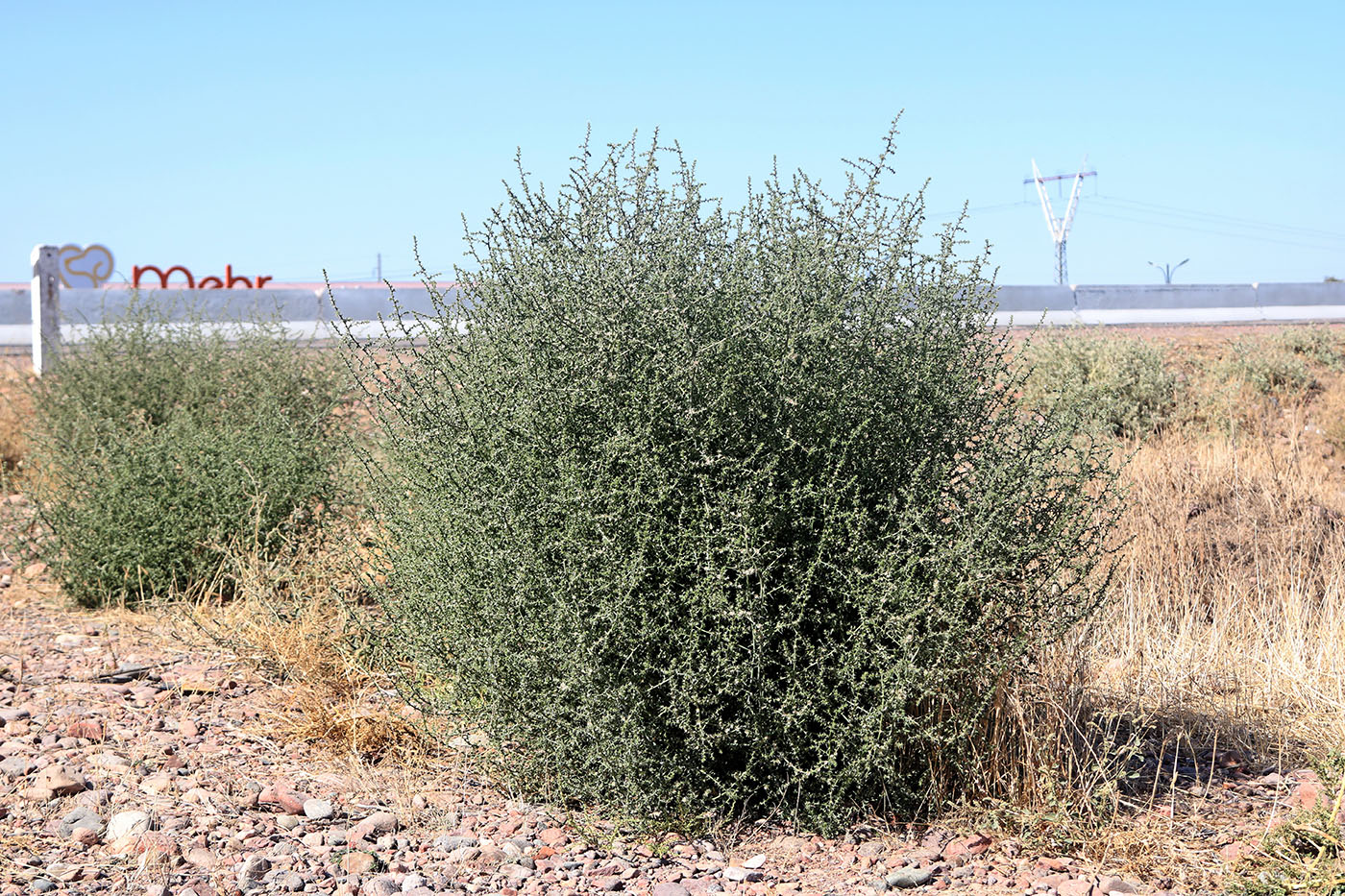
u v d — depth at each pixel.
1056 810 3.93
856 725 3.93
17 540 7.27
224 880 3.36
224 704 5.08
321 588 6.12
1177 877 3.65
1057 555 4.14
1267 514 8.30
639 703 3.76
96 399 9.71
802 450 3.90
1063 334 14.19
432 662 4.33
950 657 3.91
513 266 4.15
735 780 3.96
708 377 3.83
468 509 4.04
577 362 3.90
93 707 4.97
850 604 3.92
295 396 9.60
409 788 4.18
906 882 3.55
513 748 4.19
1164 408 12.39
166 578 6.82
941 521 4.13
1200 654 5.96
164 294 16.55
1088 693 4.86
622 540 3.82
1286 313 22.98
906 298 4.21
